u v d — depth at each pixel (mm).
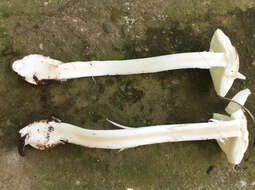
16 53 246
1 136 237
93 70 237
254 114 251
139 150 242
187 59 228
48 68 234
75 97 245
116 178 238
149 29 256
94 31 253
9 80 243
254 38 260
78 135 225
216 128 219
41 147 229
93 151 240
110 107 245
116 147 224
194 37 258
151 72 247
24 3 253
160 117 247
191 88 251
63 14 253
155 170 241
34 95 242
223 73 219
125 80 248
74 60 249
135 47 253
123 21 256
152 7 259
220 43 220
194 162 244
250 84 255
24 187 233
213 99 251
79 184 236
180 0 261
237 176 245
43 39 249
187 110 249
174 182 241
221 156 246
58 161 237
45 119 240
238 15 263
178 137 223
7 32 248
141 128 222
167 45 255
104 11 255
